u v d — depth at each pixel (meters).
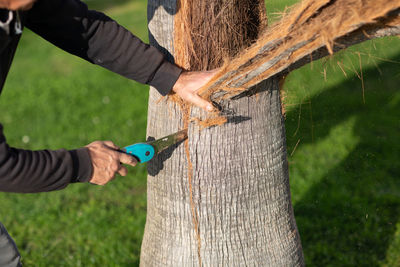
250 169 2.27
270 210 2.38
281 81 2.34
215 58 2.09
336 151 5.43
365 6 1.55
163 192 2.38
